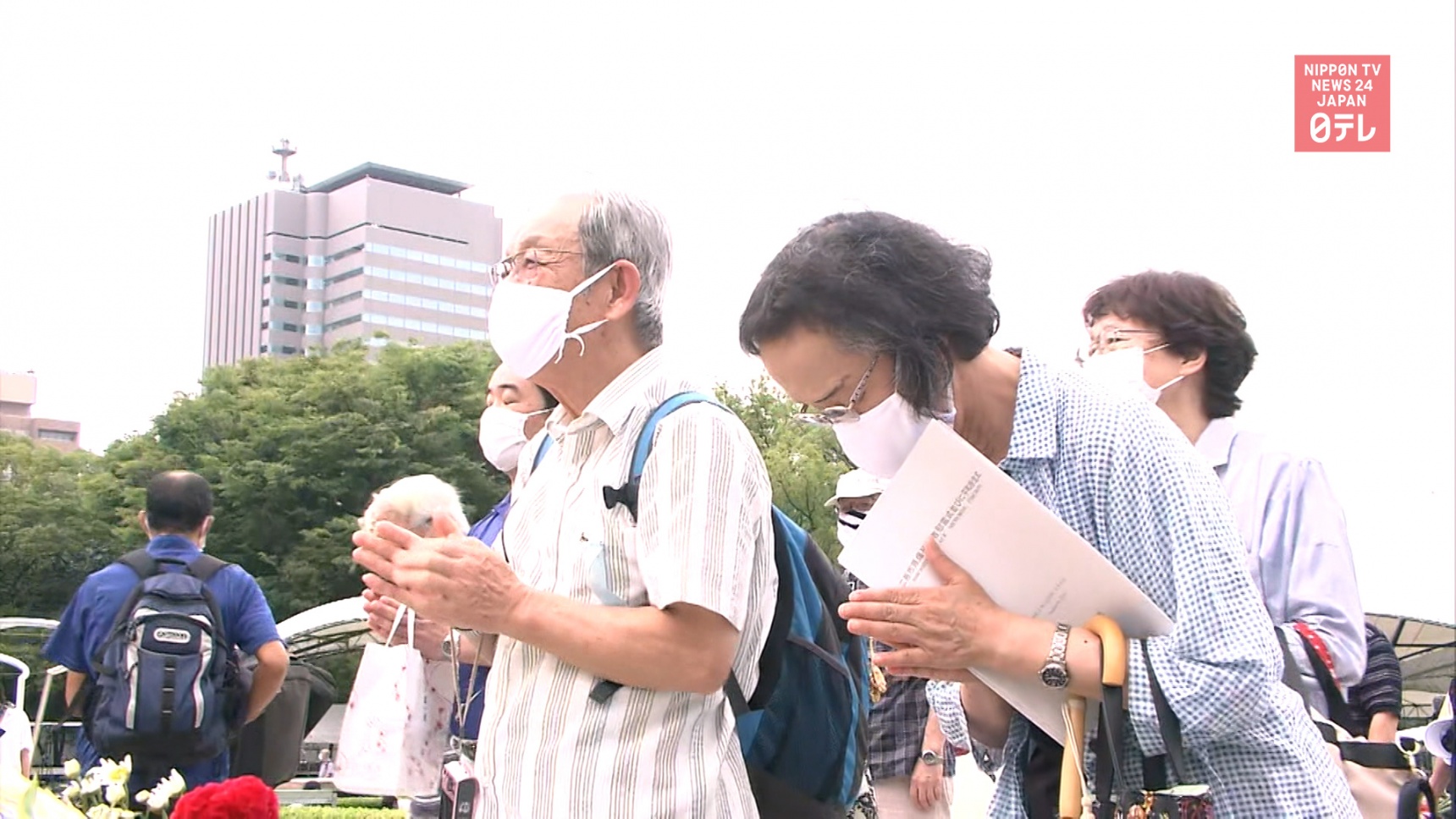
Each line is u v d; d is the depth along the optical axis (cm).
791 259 204
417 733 293
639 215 238
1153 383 300
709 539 211
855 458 217
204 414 3956
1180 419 304
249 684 517
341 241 10100
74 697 517
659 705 215
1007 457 202
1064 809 187
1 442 4056
